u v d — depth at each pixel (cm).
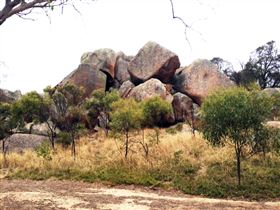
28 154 2534
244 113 1689
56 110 3161
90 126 3222
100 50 3931
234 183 1767
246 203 1529
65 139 2841
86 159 2325
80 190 1722
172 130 2891
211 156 2088
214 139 1767
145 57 3644
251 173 1866
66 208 1284
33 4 482
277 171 1866
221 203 1506
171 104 3244
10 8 471
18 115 2853
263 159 2017
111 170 2084
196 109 3291
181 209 1331
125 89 3544
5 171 2245
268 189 1705
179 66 3631
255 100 1731
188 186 1802
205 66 3519
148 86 3359
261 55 5247
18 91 3694
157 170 2028
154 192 1761
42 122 3012
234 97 1736
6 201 1377
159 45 3634
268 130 1745
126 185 1906
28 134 2956
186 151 2242
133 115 2394
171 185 1852
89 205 1351
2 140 2836
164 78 3612
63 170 2152
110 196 1578
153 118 3030
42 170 2180
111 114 2600
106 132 3025
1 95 3547
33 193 1576
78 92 3209
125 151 2347
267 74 5159
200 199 1606
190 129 2980
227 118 1702
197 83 3472
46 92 3141
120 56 4025
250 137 1731
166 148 2305
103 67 3834
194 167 2006
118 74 3859
